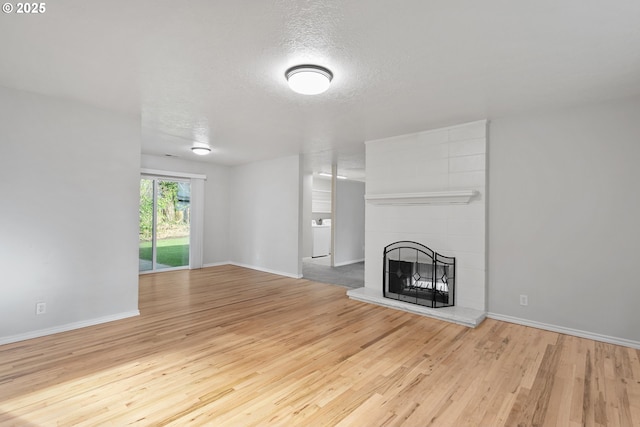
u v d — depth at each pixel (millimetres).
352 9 1767
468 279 3789
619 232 2988
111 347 2811
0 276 2842
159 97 3133
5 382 2203
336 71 2539
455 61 2365
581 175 3180
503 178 3635
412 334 3180
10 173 2895
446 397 2082
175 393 2090
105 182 3455
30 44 2160
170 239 6793
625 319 2941
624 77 2576
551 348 2865
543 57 2283
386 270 4508
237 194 7418
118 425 1766
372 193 4754
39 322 3039
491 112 3455
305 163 6906
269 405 1972
